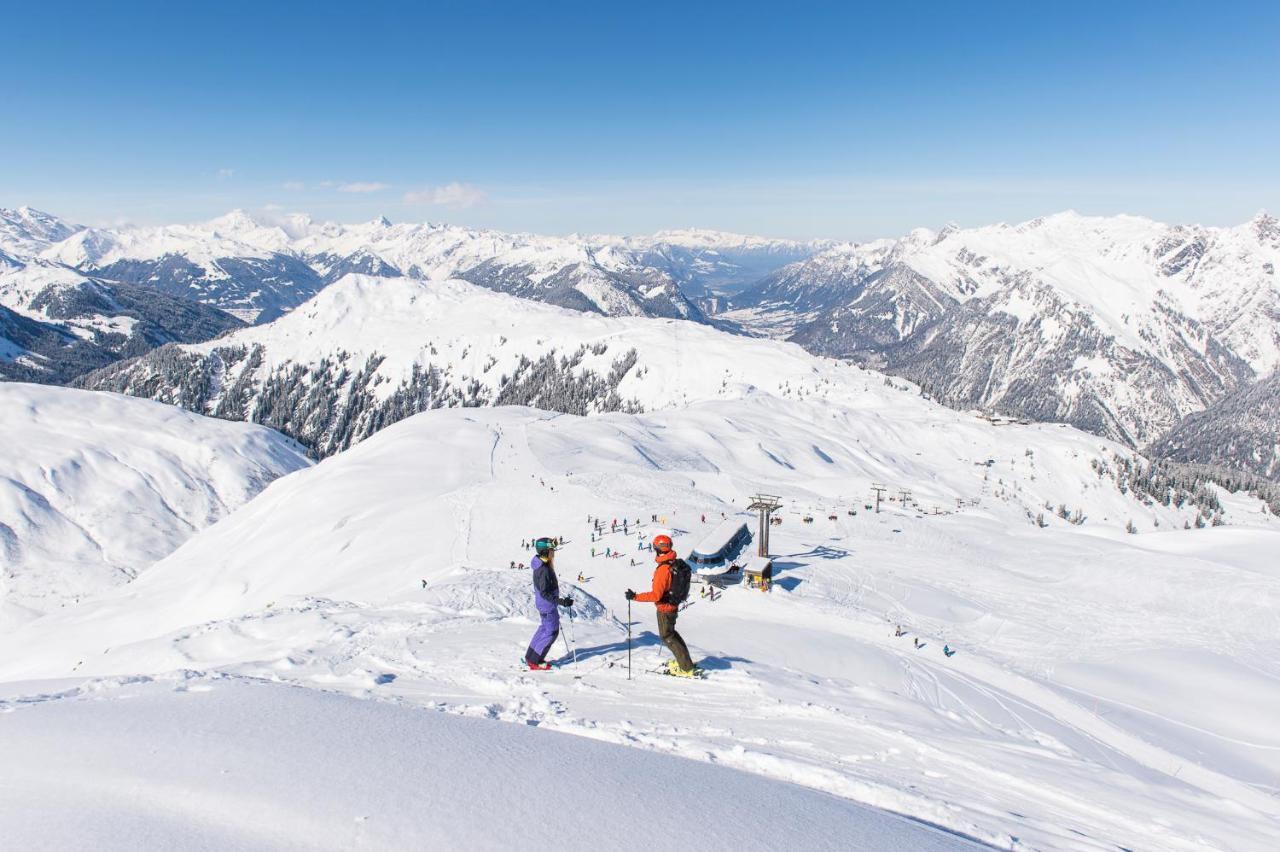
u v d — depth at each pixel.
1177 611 36.72
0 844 3.96
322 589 54.91
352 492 87.50
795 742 9.20
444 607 24.23
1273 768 19.23
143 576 94.31
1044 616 35.19
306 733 6.38
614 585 37.75
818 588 36.53
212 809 4.61
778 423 171.50
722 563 35.94
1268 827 8.73
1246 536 61.78
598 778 5.75
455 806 4.84
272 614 24.61
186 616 69.44
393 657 14.37
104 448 196.38
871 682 20.39
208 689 8.90
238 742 6.01
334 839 4.21
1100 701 23.83
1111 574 44.00
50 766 5.39
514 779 5.49
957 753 9.71
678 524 53.12
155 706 7.34
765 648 22.02
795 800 5.91
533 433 117.44
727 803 5.50
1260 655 29.59
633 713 10.13
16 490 168.12
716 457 121.38
